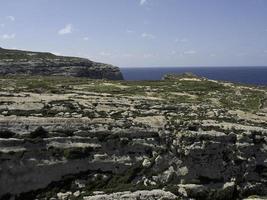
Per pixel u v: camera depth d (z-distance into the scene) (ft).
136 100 189.16
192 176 143.84
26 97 163.32
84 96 184.34
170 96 245.04
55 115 147.02
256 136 160.04
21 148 127.75
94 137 140.97
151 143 148.36
